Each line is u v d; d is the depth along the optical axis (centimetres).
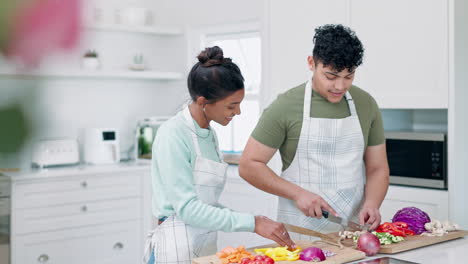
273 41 350
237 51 433
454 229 185
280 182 191
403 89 286
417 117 343
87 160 421
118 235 404
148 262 182
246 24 411
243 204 384
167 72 448
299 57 334
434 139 273
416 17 279
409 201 282
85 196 386
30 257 362
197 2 445
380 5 294
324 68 180
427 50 275
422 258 153
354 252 155
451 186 266
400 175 289
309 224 199
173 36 467
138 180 413
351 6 307
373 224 182
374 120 206
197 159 171
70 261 380
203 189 174
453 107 265
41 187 364
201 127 175
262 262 137
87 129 422
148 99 475
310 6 327
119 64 450
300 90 198
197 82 162
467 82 275
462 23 270
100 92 445
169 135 166
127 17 433
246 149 199
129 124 464
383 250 160
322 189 199
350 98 199
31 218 361
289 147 201
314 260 146
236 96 163
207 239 175
